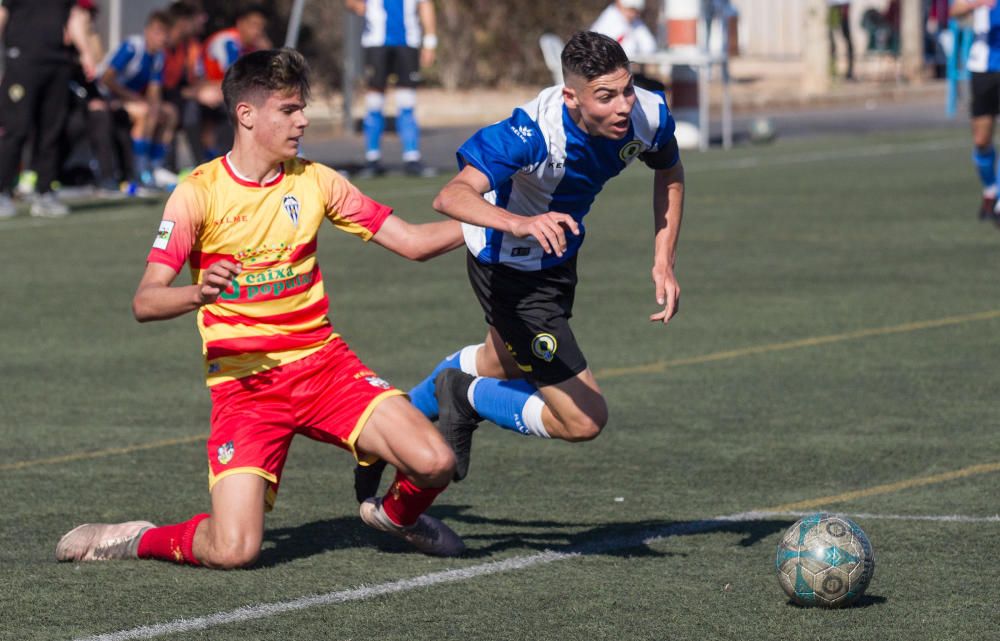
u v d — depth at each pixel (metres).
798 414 22.81
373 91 56.81
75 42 50.53
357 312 32.00
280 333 15.82
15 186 53.66
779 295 32.94
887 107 88.94
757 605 14.48
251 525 15.61
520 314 16.67
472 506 18.39
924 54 109.38
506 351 17.56
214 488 15.75
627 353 27.47
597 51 15.19
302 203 15.95
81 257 39.94
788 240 40.50
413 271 37.66
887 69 109.75
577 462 20.45
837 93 95.00
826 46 95.56
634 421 22.61
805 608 14.34
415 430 15.59
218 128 55.34
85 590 15.15
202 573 15.71
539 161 15.77
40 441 21.94
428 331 29.81
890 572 15.41
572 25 96.50
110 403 24.48
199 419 23.38
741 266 36.78
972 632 13.62
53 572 15.80
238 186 15.72
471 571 15.73
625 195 51.53
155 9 60.12
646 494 18.78
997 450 20.53
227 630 13.90
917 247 38.91
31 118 47.00
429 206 47.09
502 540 16.94
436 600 14.75
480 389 17.16
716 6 67.25
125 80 53.34
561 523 17.59
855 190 50.59
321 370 15.95
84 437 22.20
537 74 96.94
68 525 17.67
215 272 14.44
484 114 85.25
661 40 73.75
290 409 15.90
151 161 54.84
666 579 15.37
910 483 19.00
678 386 24.83
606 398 24.11
